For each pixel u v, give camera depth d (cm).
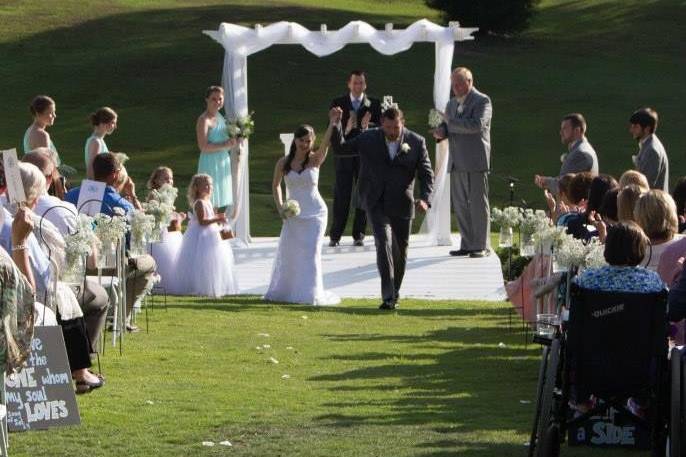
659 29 7675
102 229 1627
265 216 3922
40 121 2388
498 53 7100
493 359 1728
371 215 2228
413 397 1464
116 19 7606
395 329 2002
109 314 1833
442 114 2938
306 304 2288
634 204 1476
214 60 6888
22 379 1264
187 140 5728
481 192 2861
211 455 1174
